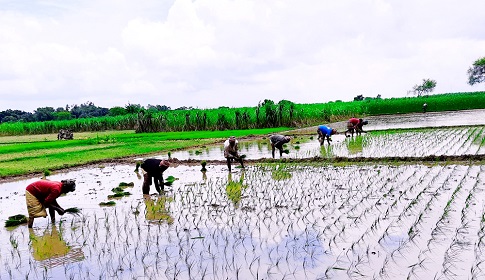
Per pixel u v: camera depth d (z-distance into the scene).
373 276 6.01
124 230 8.88
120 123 59.53
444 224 7.99
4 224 9.91
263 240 7.76
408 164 14.95
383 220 8.48
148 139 33.69
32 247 8.12
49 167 18.75
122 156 22.41
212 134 36.56
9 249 8.11
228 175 15.03
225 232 8.36
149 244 7.94
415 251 6.82
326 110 49.84
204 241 7.92
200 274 6.44
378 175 13.18
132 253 7.54
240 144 27.27
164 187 13.30
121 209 10.72
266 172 15.13
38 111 105.00
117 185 14.35
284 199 10.77
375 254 6.79
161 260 7.11
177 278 6.34
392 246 7.08
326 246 7.28
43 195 9.52
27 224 9.85
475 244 6.95
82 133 54.75
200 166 17.91
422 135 24.88
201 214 9.80
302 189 11.81
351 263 6.49
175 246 7.75
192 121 45.47
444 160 15.28
